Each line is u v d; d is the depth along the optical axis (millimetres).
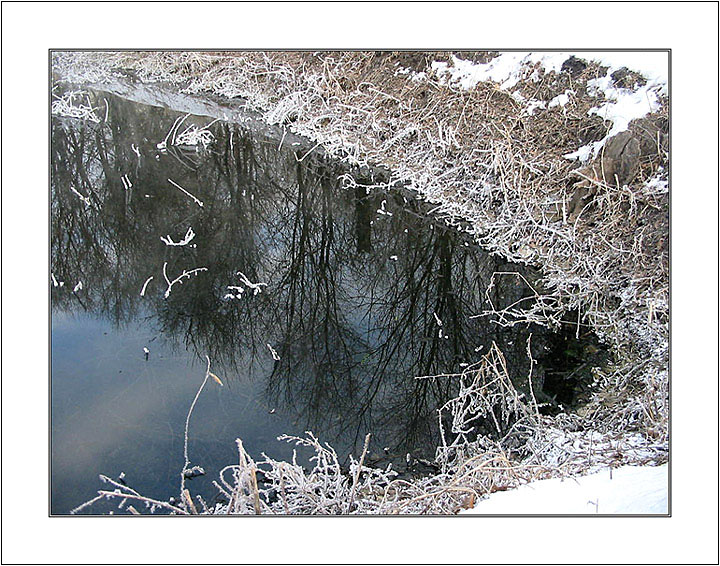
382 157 4234
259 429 2629
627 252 3387
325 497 2316
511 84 4070
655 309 3104
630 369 2910
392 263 3496
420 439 2635
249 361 2934
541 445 2592
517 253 3586
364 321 3156
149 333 3031
